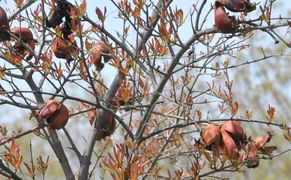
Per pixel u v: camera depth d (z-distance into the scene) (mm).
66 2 4762
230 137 4250
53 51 4922
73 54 4508
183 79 5496
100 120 4969
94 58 4672
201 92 5445
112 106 4645
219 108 5516
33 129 4707
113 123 5082
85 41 4500
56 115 4523
